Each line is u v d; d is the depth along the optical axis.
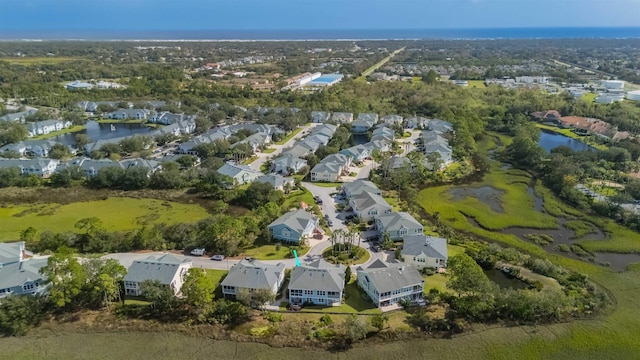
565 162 152.88
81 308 80.88
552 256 104.81
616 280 94.88
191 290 77.94
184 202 130.50
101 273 80.81
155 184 140.62
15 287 81.44
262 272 84.31
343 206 126.56
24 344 73.31
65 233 104.38
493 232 116.88
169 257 90.75
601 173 150.12
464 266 83.88
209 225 104.31
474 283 80.12
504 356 72.50
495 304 81.19
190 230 104.19
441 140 184.62
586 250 107.19
